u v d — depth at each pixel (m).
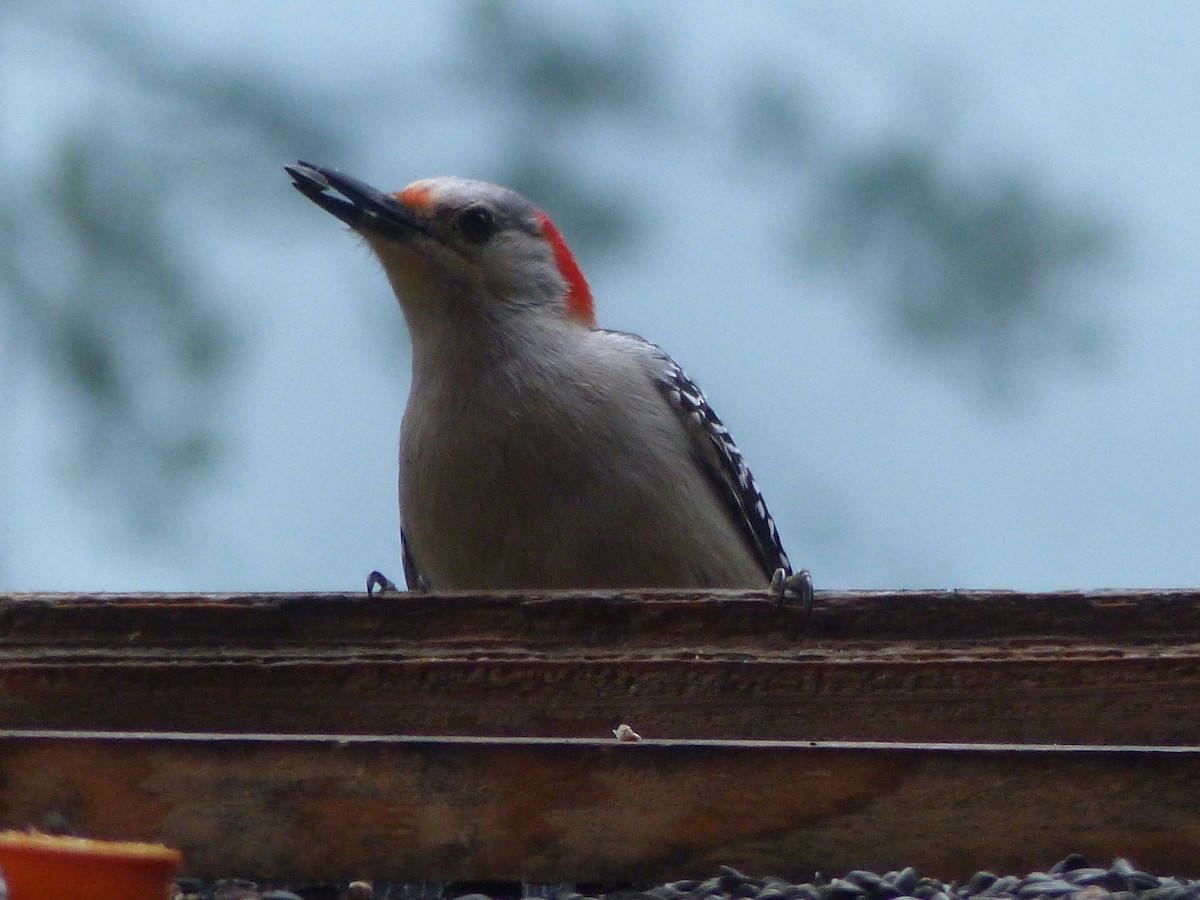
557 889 8.56
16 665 9.33
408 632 9.32
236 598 9.38
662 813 8.59
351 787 8.62
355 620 9.35
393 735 9.21
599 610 9.25
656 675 9.18
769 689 9.12
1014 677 9.04
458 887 8.63
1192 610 9.02
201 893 8.45
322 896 8.62
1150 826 8.52
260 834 8.60
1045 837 8.53
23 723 9.30
